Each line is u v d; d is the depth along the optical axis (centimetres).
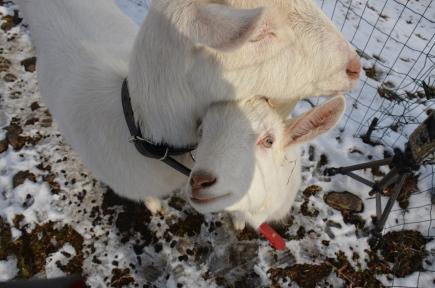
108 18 89
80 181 110
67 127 83
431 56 151
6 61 132
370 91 135
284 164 75
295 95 70
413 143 82
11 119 121
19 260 99
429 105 131
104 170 80
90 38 82
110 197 108
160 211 106
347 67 68
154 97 62
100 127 73
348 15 162
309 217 107
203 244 103
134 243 103
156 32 57
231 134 61
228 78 61
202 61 58
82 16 87
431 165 114
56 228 104
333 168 110
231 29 47
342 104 61
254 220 88
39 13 92
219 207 63
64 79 80
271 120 65
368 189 111
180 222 105
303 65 65
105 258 101
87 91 74
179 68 58
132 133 68
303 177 113
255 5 58
